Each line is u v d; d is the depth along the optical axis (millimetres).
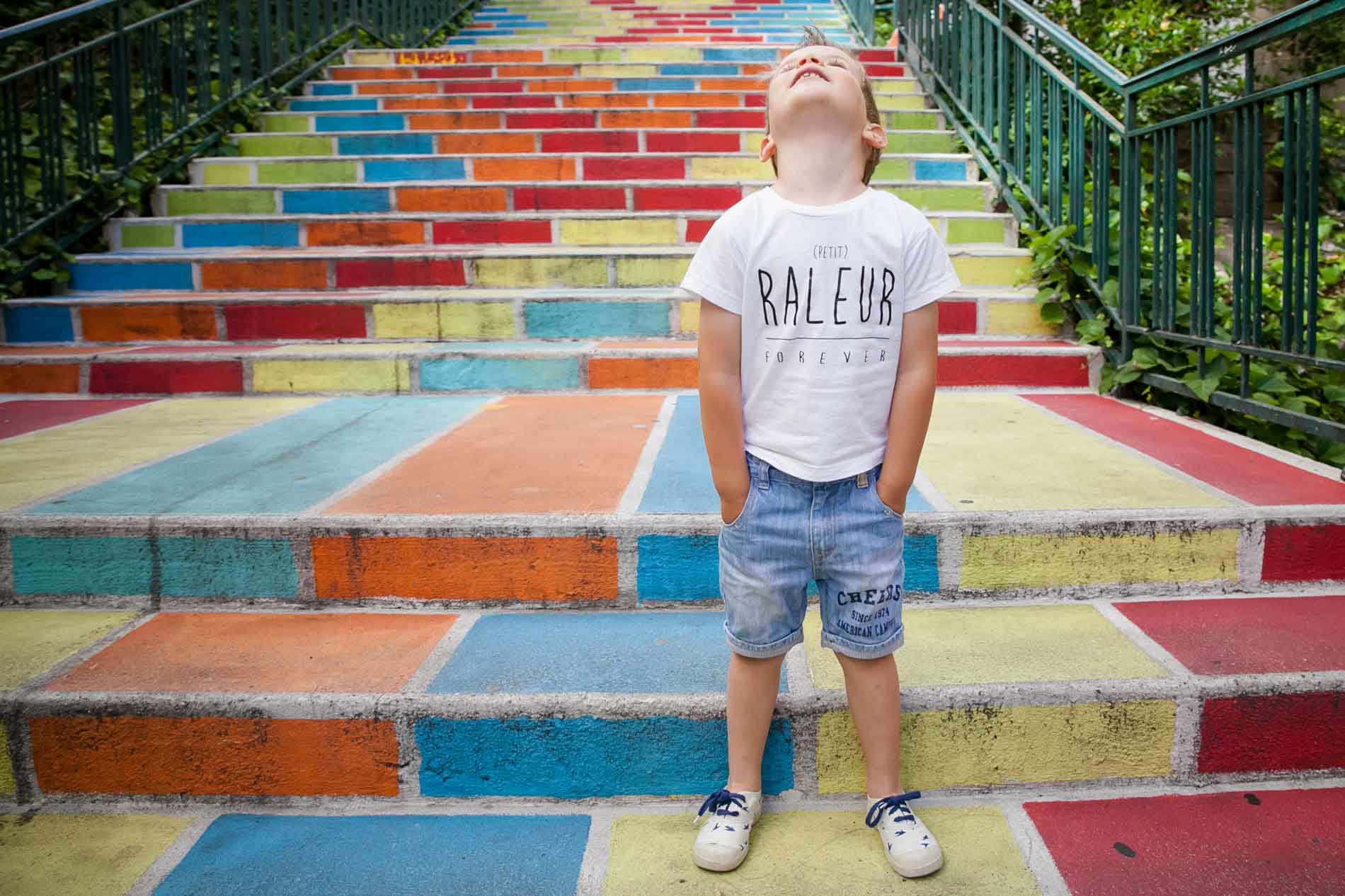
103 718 1666
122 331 3902
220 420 3145
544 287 4168
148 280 4258
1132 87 3270
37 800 1695
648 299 3840
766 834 1567
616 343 3736
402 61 7328
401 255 4164
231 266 4223
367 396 3531
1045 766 1692
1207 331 2965
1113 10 6348
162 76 6145
